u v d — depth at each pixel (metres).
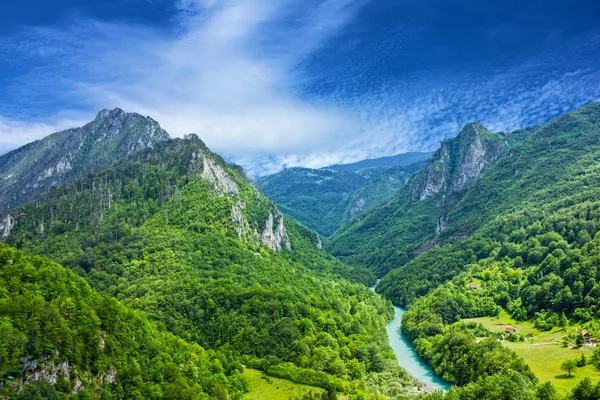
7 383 108.00
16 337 113.19
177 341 174.12
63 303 134.75
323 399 163.75
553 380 160.12
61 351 121.06
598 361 165.25
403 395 173.25
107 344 137.12
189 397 142.50
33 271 146.25
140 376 137.75
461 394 158.00
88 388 122.19
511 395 144.00
